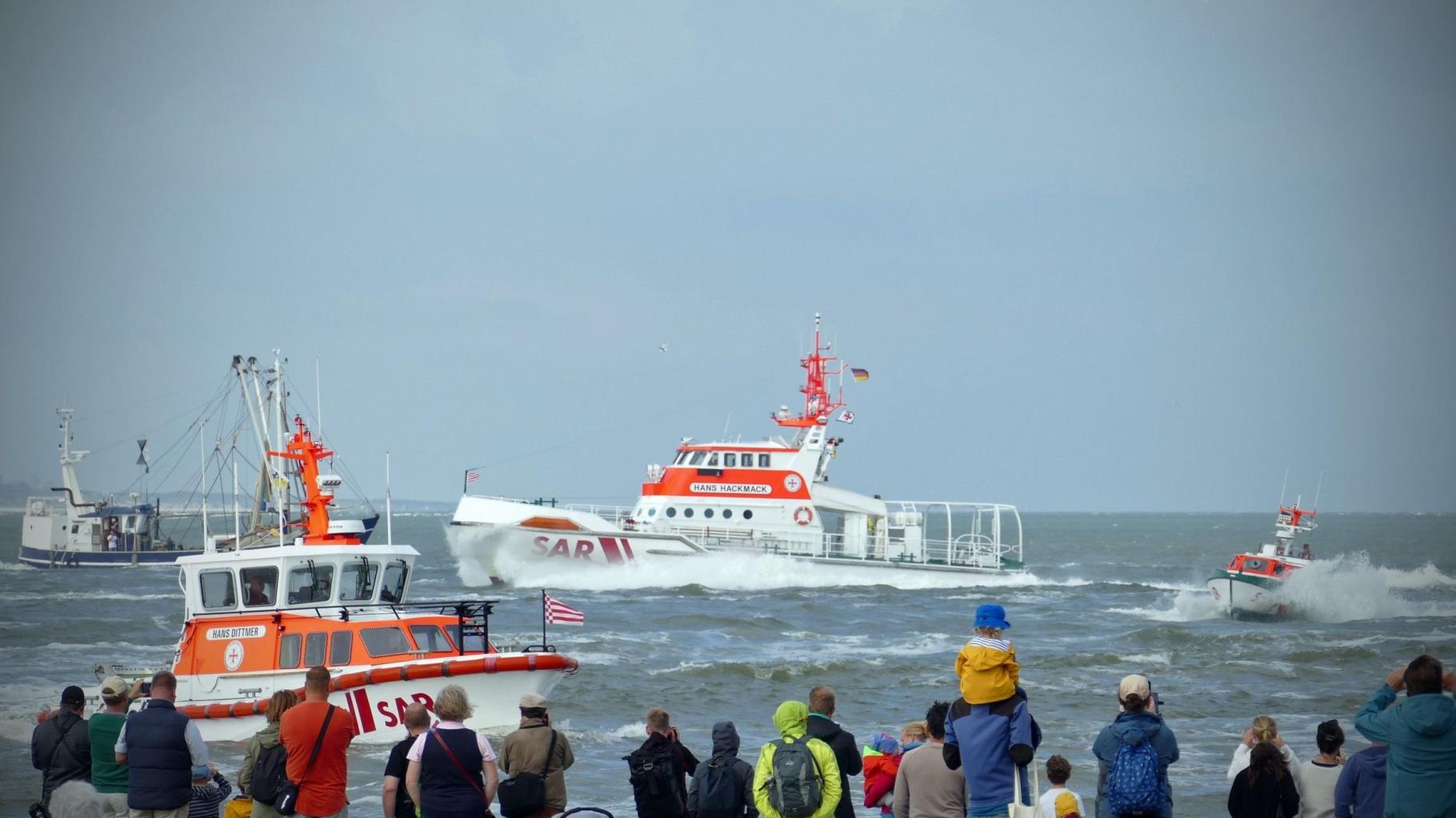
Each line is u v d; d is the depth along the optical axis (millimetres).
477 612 96125
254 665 91000
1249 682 140500
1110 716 118625
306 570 93250
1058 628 196125
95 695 99938
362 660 90375
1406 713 43312
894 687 133625
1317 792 51625
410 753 48375
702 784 48344
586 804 82188
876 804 55656
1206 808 83438
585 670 138000
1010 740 44281
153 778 49844
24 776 87500
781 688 132125
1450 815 42625
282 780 50031
